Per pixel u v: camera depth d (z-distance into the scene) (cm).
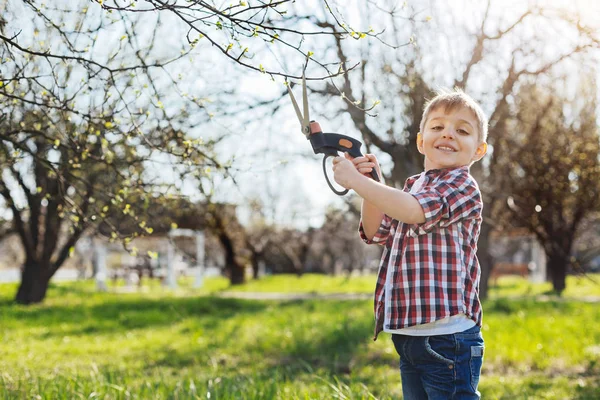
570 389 656
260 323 1207
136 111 505
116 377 609
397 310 261
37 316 1384
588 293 2217
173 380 600
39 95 489
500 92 1249
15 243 4066
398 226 270
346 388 495
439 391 254
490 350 850
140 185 523
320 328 1051
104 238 684
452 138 264
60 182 529
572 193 2011
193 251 3566
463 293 257
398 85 1142
